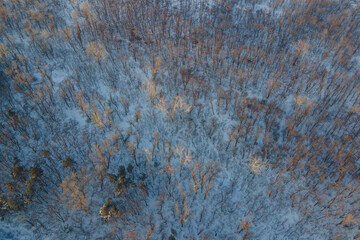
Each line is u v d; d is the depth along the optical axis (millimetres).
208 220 23578
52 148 26031
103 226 22281
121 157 26172
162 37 39250
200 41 38656
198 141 28062
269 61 35250
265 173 26250
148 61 35125
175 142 27812
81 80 31562
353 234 22641
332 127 29062
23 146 25859
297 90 32406
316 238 22750
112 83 31875
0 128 26281
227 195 24891
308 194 24969
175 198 24562
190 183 25344
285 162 26922
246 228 22266
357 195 24656
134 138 27438
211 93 32156
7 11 37625
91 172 24688
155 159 26453
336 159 26281
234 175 26141
